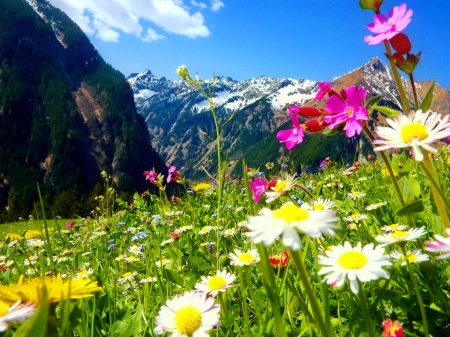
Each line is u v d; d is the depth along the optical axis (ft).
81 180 565.53
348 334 4.29
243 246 12.98
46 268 14.42
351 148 508.12
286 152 563.07
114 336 6.90
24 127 574.15
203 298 4.38
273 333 6.09
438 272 6.93
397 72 6.32
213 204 23.98
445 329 5.66
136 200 28.68
